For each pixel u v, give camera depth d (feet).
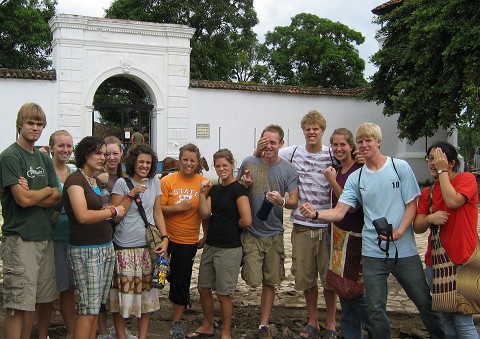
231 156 18.99
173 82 72.69
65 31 67.15
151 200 17.99
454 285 15.30
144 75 71.61
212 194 19.15
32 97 65.77
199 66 101.09
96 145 15.99
